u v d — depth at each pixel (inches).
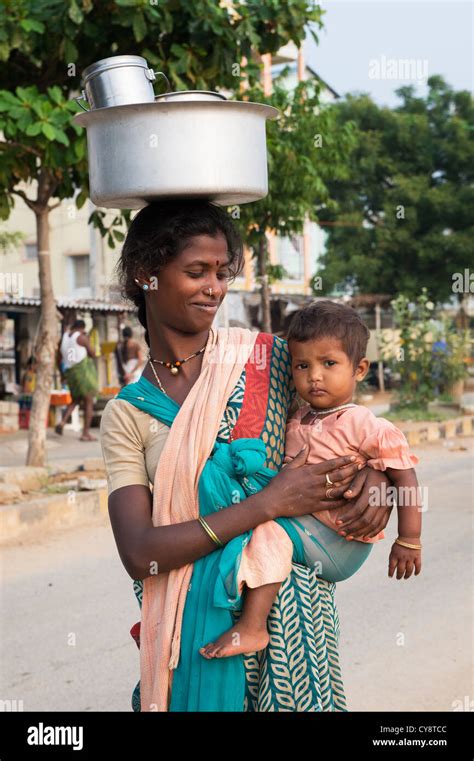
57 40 264.4
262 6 270.5
